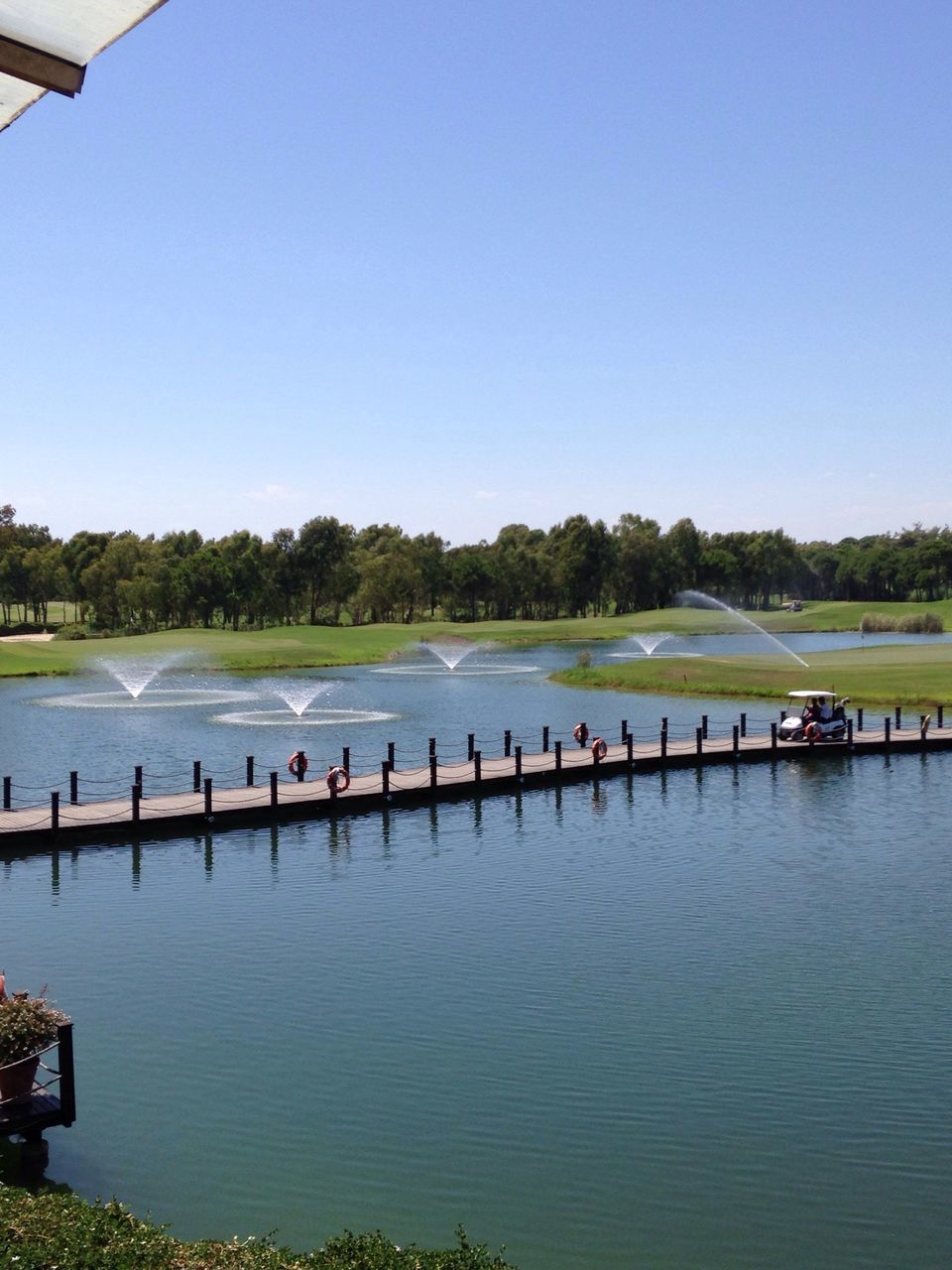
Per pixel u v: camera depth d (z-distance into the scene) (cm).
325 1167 1645
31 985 2409
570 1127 1759
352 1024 2175
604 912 2920
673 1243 1451
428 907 2984
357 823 4091
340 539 17050
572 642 14550
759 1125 1766
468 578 18250
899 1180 1608
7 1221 1158
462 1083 1909
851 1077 1933
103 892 3175
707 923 2816
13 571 17250
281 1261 1094
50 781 4909
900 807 4322
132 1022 2197
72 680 9638
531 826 4022
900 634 16375
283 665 11056
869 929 2759
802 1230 1483
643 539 19838
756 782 4884
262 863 3500
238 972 2475
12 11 383
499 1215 1517
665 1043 2072
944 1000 2281
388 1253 1120
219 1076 1950
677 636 15562
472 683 9519
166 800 4191
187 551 18912
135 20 387
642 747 5462
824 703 5925
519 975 2436
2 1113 1630
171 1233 1468
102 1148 1706
